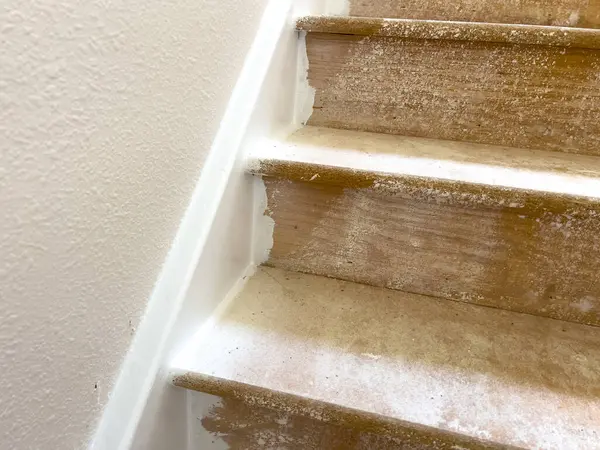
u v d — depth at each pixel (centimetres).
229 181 69
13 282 37
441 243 72
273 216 79
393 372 60
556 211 63
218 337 65
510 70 80
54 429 46
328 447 65
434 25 79
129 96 47
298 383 58
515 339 67
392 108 88
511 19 102
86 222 44
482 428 52
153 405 58
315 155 75
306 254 80
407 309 73
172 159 57
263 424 66
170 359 60
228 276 74
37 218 38
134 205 51
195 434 69
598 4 97
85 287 46
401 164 72
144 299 57
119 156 47
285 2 84
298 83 92
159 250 58
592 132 80
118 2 43
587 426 53
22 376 41
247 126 72
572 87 79
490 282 73
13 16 33
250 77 74
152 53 50
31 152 37
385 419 53
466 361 62
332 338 66
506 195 64
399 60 85
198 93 61
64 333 45
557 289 70
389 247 75
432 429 52
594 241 66
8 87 34
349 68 88
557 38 75
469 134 86
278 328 67
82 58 40
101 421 53
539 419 54
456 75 83
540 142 83
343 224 76
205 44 61
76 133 41
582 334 69
